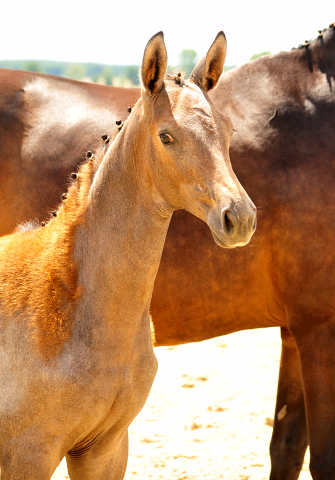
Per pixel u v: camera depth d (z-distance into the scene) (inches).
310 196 179.6
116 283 134.9
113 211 136.6
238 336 380.2
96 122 196.4
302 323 182.7
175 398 287.3
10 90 201.6
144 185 133.4
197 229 183.5
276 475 202.4
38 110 199.5
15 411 132.0
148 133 130.5
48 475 131.8
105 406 135.3
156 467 225.0
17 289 139.2
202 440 247.1
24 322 134.9
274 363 330.6
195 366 325.7
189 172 124.1
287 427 200.5
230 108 193.3
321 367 180.4
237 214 117.4
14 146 195.6
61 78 210.7
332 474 177.6
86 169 146.3
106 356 134.8
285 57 197.2
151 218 134.5
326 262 177.9
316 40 195.8
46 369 130.7
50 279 138.4
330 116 186.2
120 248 135.0
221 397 287.6
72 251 140.7
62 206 146.9
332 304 178.4
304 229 179.3
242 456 233.9
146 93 128.4
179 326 191.5
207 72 139.5
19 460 131.0
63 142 194.7
